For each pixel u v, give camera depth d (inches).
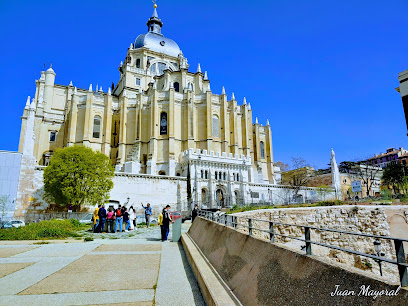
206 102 2534.5
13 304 257.8
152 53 3203.7
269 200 2094.0
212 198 1863.9
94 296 281.9
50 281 333.4
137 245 615.8
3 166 1455.5
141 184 1763.0
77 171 1456.7
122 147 2367.1
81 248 569.6
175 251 544.4
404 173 2425.0
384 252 1050.1
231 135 2664.9
